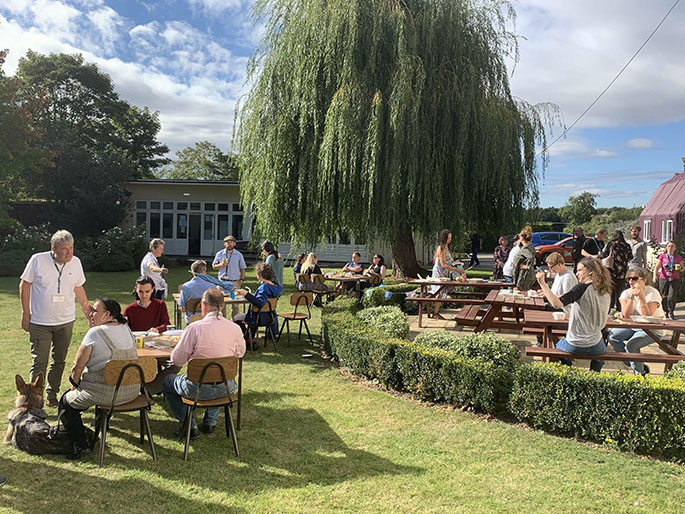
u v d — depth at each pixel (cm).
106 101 3919
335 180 1363
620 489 380
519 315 938
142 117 4359
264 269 819
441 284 1012
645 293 652
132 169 2862
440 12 1352
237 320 834
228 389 451
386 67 1333
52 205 2758
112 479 387
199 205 2912
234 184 2823
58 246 527
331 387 629
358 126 1280
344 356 704
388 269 2464
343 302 973
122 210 2734
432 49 1343
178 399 472
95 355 423
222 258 983
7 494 360
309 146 1384
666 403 437
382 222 1321
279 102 1433
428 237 1374
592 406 468
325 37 1327
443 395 563
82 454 425
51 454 426
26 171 2630
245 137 1495
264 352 809
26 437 427
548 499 364
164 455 434
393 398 589
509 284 995
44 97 2505
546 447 457
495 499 364
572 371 494
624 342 656
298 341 889
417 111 1271
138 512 340
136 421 512
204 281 782
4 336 883
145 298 606
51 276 528
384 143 1289
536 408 497
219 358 440
